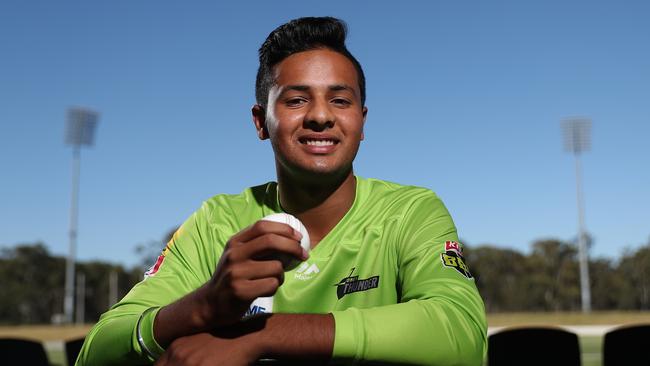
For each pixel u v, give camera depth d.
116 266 79.06
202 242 1.69
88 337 1.33
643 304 73.69
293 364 1.08
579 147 41.50
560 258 75.62
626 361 1.84
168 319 1.13
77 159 40.12
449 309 1.19
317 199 1.58
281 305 1.54
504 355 1.93
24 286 71.44
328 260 1.55
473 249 75.25
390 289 1.53
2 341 1.99
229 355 1.07
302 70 1.47
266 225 1.04
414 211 1.55
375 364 1.09
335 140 1.47
